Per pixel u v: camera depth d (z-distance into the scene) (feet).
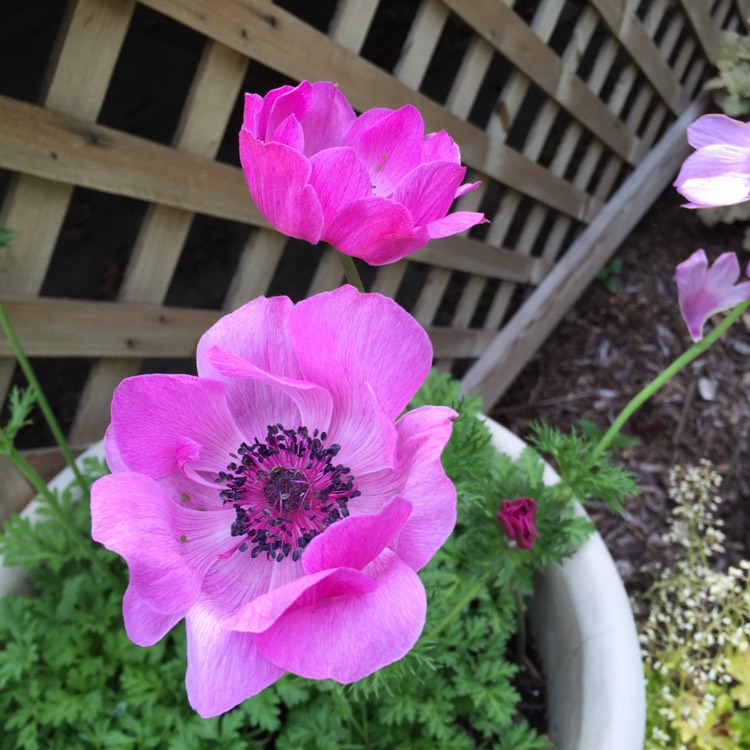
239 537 0.54
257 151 0.46
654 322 1.72
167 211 0.97
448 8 1.08
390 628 0.41
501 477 0.81
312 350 0.47
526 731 0.87
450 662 0.82
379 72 1.04
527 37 1.24
